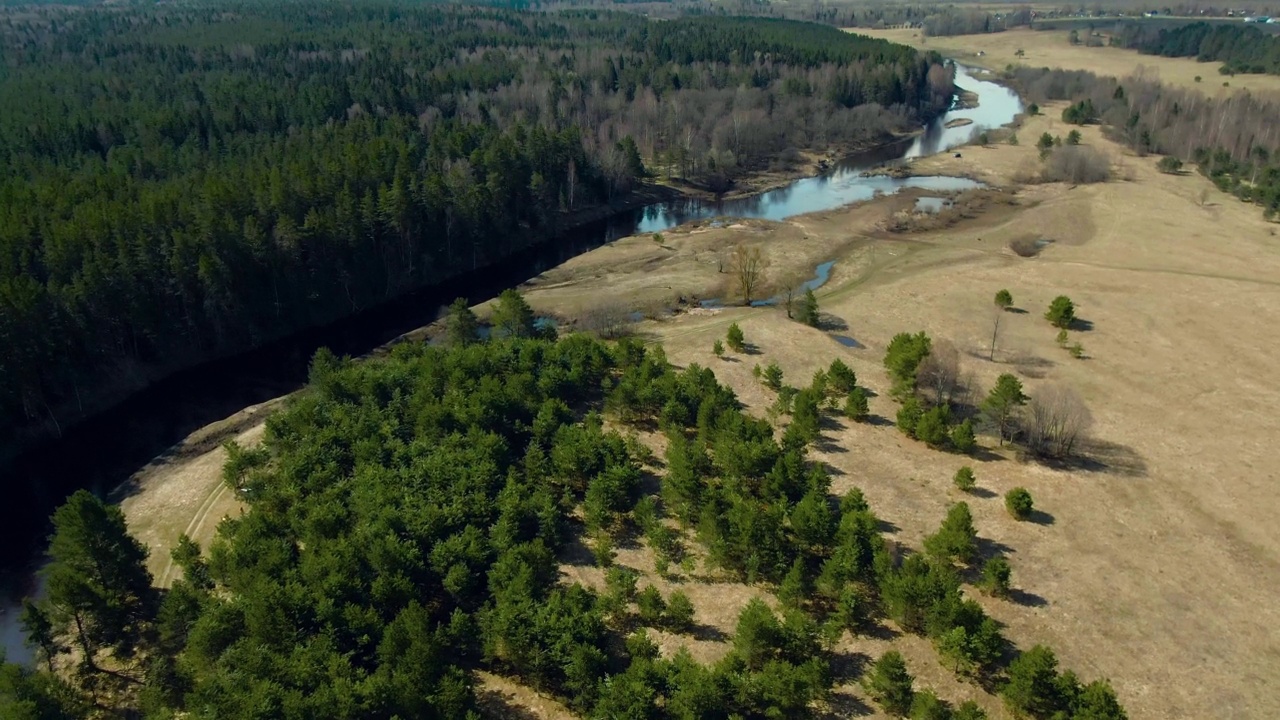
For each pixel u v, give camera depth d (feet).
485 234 431.84
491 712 164.55
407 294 398.01
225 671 158.20
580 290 390.42
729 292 383.24
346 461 230.48
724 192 561.02
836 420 265.13
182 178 393.09
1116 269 387.96
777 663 161.79
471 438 231.30
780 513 205.46
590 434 234.17
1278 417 264.93
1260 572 201.16
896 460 243.81
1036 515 220.02
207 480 246.06
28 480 261.65
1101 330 325.62
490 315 370.94
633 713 151.84
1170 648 178.60
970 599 177.78
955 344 316.19
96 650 183.32
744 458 222.07
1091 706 150.82
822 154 650.02
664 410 254.47
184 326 328.08
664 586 196.44
